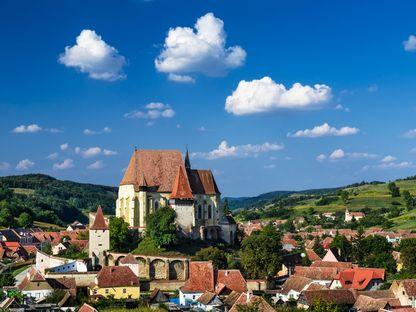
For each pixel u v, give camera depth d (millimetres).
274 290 186500
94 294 181375
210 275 183125
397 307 148875
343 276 190625
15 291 182375
